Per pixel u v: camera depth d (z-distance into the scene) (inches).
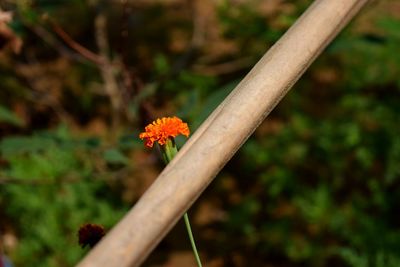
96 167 217.5
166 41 287.9
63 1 123.7
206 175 32.0
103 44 223.9
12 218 217.3
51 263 207.2
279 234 216.1
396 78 243.9
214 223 228.1
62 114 257.1
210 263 216.5
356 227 207.8
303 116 242.2
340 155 230.7
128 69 123.3
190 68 243.6
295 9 222.2
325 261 208.2
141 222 30.5
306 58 35.5
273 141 240.1
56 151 221.0
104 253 29.9
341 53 261.0
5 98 254.7
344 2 36.6
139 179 231.5
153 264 215.8
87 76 272.2
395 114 230.4
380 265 184.7
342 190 225.8
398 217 210.8
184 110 92.9
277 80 34.6
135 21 298.2
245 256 216.8
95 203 219.6
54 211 215.0
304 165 232.8
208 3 299.6
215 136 32.7
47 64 272.4
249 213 225.0
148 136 41.5
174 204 31.1
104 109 264.4
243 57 252.5
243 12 242.5
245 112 33.5
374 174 225.0
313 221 213.6
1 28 102.0
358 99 239.6
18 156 221.1
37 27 177.2
